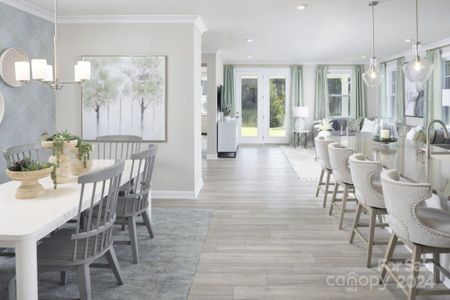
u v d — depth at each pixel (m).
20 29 4.99
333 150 4.45
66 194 2.93
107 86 5.91
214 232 4.49
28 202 2.72
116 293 3.06
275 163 9.38
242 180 7.42
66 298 2.98
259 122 13.22
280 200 5.94
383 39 8.02
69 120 5.98
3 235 2.13
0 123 4.68
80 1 4.93
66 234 2.95
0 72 4.61
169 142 5.96
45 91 5.66
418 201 2.46
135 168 4.04
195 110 6.03
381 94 11.80
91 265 3.11
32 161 2.91
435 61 8.50
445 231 2.47
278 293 3.06
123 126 5.95
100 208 2.63
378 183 3.69
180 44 5.85
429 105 8.76
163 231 4.52
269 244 4.11
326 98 12.73
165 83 5.88
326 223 4.81
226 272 3.44
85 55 5.89
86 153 3.44
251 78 13.07
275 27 6.63
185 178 6.02
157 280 3.29
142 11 5.46
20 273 2.16
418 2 5.06
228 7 5.24
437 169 3.25
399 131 8.96
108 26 5.85
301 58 11.95
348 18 5.96
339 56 11.37
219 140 10.65
